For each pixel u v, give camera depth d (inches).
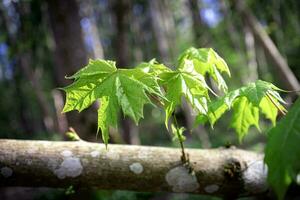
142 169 63.4
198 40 387.2
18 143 62.4
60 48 175.9
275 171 36.5
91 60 50.4
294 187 100.6
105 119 46.9
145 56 635.5
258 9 273.4
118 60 295.3
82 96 48.7
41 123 721.0
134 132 307.1
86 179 62.7
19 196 346.0
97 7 577.6
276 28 282.8
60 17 174.2
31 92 611.5
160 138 561.0
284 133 37.8
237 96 53.5
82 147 64.0
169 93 50.4
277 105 55.7
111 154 63.5
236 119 64.7
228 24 388.8
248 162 69.3
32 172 60.9
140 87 45.7
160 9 490.3
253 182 68.7
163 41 460.4
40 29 211.3
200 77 51.6
